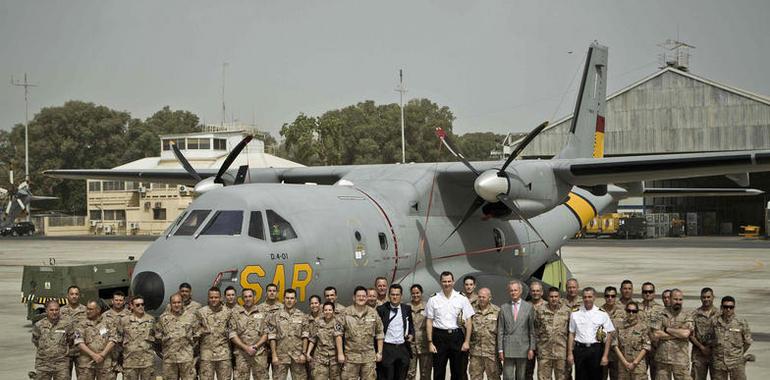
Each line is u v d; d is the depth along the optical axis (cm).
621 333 954
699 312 961
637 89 5884
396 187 1527
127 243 5431
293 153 7269
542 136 5972
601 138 2075
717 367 938
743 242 5131
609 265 3272
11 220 5775
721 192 2031
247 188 1273
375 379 963
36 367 952
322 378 965
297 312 984
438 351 989
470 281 1023
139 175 2003
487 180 1462
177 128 10850
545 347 963
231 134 7006
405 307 980
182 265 1102
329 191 1396
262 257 1171
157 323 974
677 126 5769
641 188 2058
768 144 5491
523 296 1641
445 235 1564
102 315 972
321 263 1257
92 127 9769
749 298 2156
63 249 4741
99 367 962
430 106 9200
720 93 5634
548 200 1560
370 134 8869
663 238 5847
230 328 976
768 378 1152
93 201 7512
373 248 1372
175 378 965
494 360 976
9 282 2756
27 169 7762
